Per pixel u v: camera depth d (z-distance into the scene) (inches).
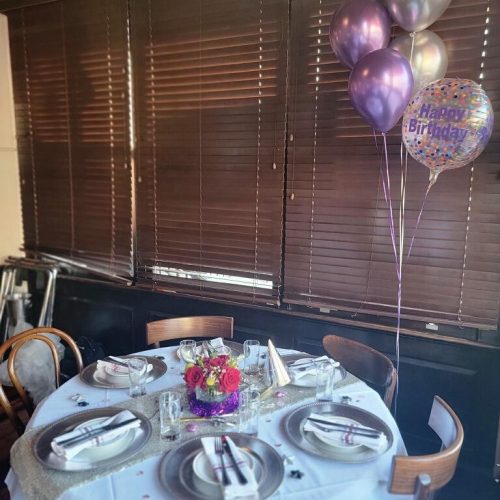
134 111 103.2
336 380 64.6
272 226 92.9
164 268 107.0
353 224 85.4
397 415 87.0
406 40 70.1
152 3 96.9
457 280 78.7
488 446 80.6
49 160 118.0
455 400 82.0
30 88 116.6
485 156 73.9
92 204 113.8
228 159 94.7
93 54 105.9
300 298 92.7
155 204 105.0
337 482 43.5
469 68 73.0
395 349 85.4
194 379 54.0
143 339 112.3
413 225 80.4
